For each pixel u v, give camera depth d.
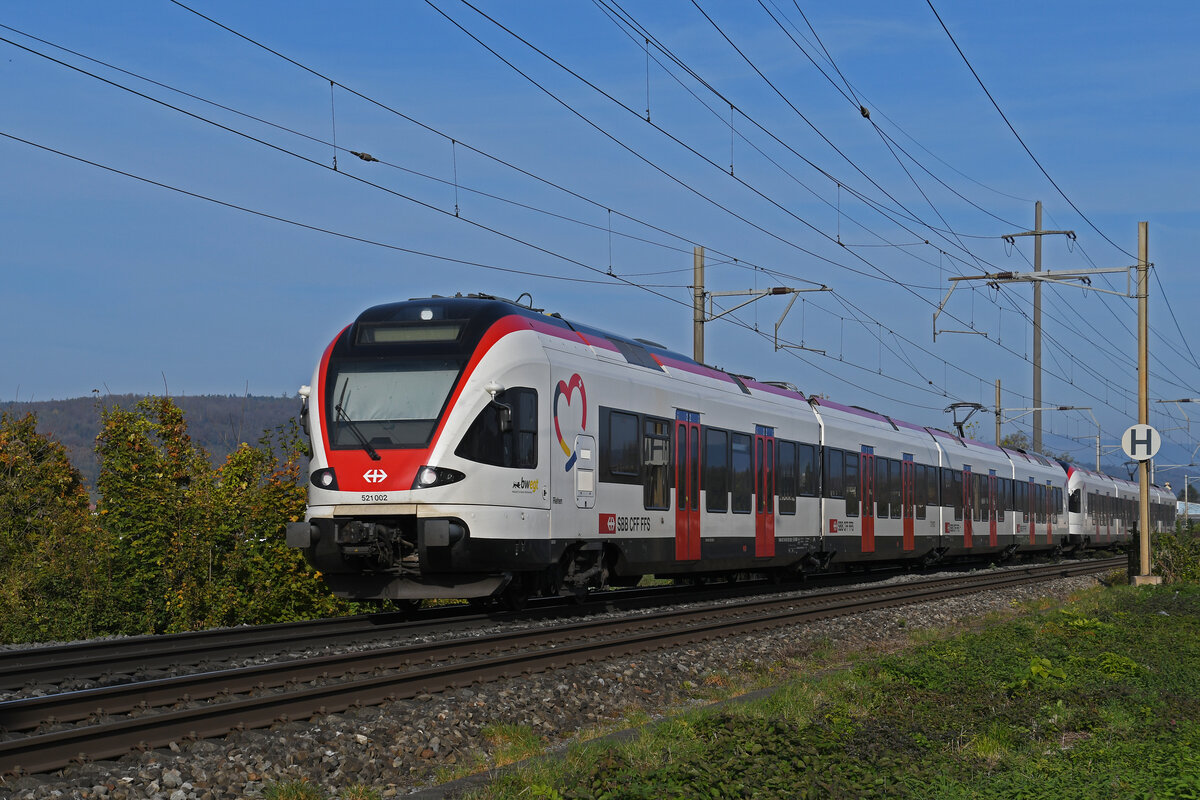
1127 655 13.98
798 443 24.36
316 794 7.25
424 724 8.99
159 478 19.69
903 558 30.72
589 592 18.70
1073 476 48.00
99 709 8.85
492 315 15.62
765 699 10.74
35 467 25.00
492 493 14.77
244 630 14.30
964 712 10.19
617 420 17.64
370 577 15.23
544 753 8.69
